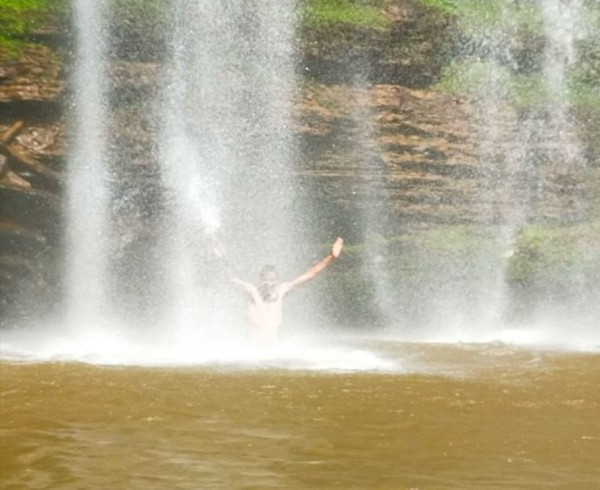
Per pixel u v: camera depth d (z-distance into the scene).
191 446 6.96
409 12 21.14
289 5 20.25
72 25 18.75
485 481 6.11
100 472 6.25
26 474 6.20
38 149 18.69
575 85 22.70
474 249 20.52
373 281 20.19
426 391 9.48
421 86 21.31
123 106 19.44
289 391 9.34
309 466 6.41
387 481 6.06
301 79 20.39
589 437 7.41
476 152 21.44
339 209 20.58
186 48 19.77
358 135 20.66
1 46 18.16
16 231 18.38
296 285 14.16
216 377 10.23
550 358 12.86
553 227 21.45
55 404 8.64
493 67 22.09
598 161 22.27
